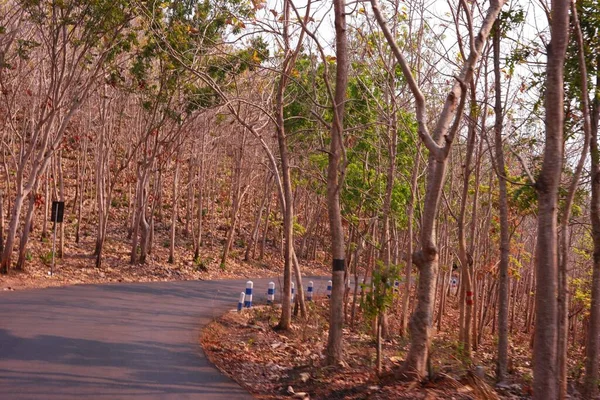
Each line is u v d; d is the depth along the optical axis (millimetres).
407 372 10094
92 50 28828
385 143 20469
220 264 34906
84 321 15547
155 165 35500
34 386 9203
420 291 10109
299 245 46562
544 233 8312
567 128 12812
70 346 12359
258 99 27672
